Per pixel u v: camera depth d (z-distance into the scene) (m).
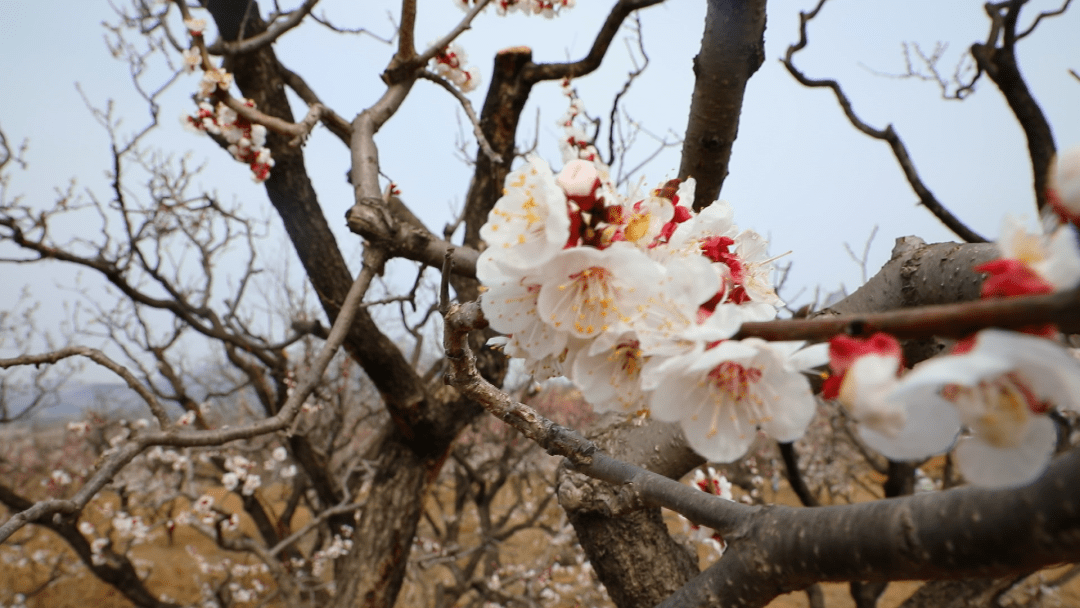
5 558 9.12
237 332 5.70
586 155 1.64
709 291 0.70
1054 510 0.56
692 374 0.68
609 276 0.76
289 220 3.95
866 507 0.76
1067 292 0.42
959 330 0.47
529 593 6.98
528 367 0.89
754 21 1.91
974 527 0.63
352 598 3.96
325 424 8.56
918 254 1.68
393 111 2.77
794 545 0.83
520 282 0.81
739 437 0.68
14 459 13.37
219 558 10.34
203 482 10.08
